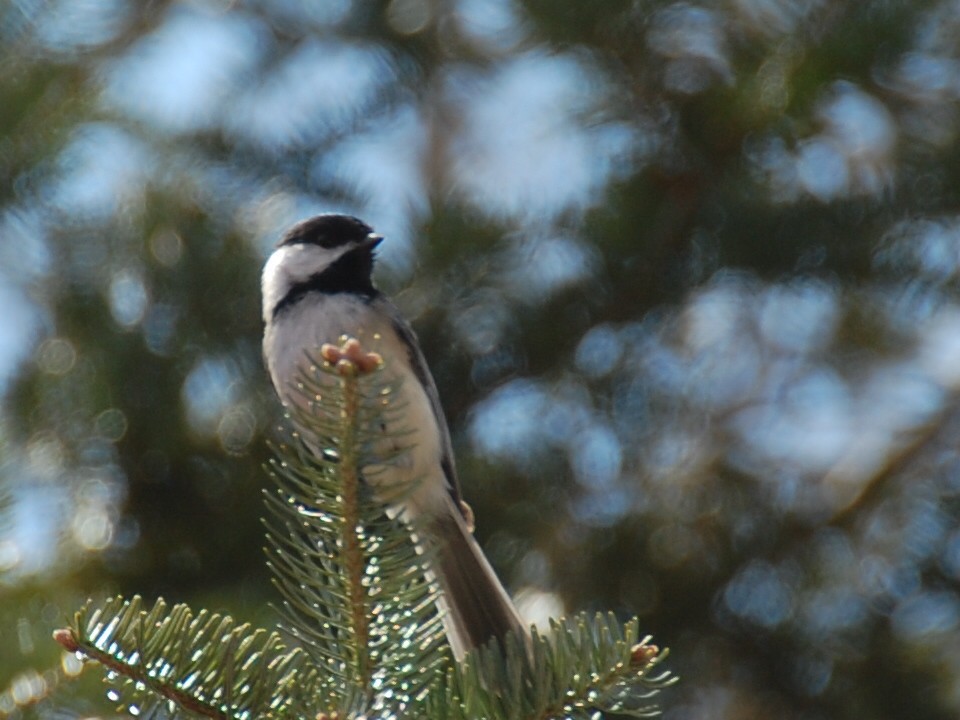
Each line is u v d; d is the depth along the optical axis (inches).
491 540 355.6
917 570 362.3
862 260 351.9
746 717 359.3
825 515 380.8
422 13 381.4
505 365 361.7
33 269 348.8
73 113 354.9
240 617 294.0
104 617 159.2
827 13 343.0
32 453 339.0
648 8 351.3
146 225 348.2
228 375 347.3
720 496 381.4
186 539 338.0
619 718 336.8
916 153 345.4
